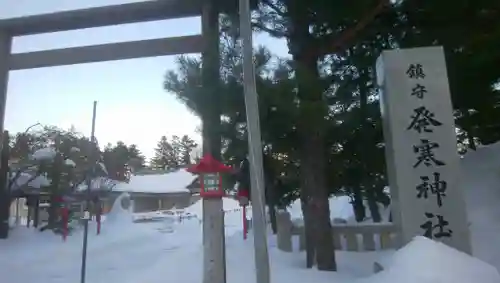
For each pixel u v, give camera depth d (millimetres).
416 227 6566
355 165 11016
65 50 9695
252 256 10180
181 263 10398
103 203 31484
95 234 19250
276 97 6926
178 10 8930
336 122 8586
